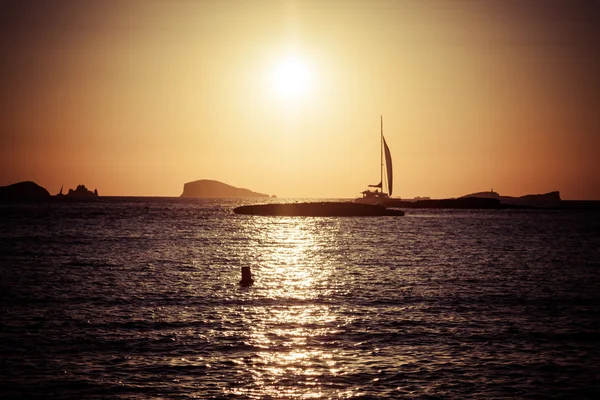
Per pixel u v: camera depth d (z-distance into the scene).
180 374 21.00
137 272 45.94
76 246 68.06
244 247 69.31
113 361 22.34
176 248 66.81
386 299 34.91
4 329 26.88
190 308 31.92
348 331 26.92
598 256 60.28
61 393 19.23
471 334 26.50
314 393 19.34
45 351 23.53
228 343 24.81
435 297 35.56
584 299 35.03
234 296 35.66
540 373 21.31
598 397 19.22
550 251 65.50
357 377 20.78
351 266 51.25
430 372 21.34
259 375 20.91
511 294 36.66
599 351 23.97
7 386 19.73
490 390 19.73
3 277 42.69
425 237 85.88
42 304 32.72
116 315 29.98
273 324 28.23
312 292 37.25
